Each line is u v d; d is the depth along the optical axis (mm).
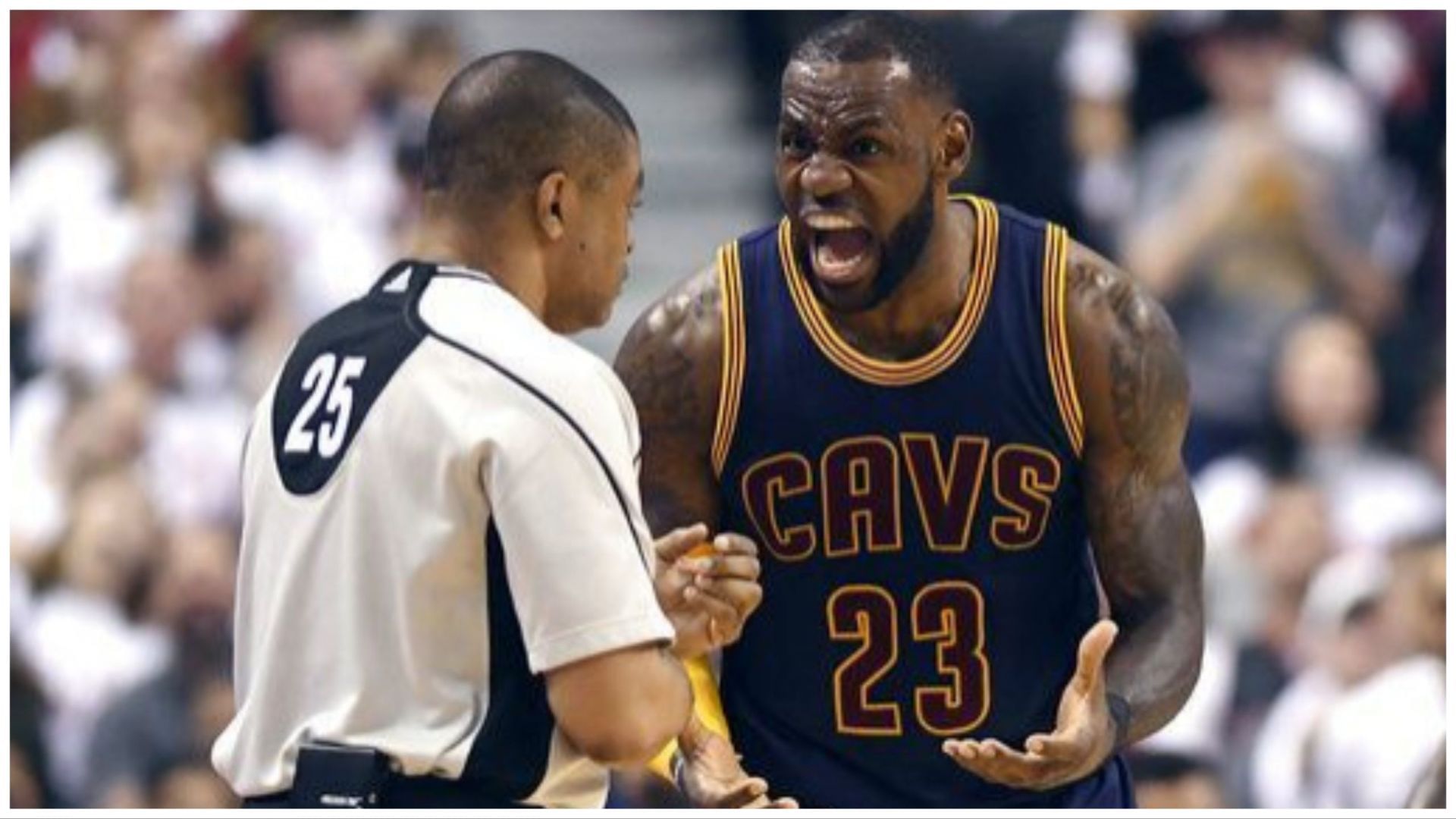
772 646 13867
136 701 24562
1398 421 26656
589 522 11570
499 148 12109
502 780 11727
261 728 12008
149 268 26844
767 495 13680
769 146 28781
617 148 12281
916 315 13344
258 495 12258
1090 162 27125
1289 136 27297
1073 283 13414
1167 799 22688
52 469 25984
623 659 11562
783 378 13516
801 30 28766
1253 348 26703
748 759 14039
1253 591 24875
